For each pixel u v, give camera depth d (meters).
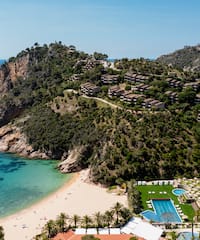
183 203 161.25
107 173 189.50
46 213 157.00
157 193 171.88
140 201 162.75
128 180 187.75
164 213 150.75
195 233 133.00
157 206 158.88
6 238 134.88
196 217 144.88
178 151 197.75
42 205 166.50
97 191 181.25
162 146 199.38
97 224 138.38
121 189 180.12
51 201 170.88
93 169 195.12
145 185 181.50
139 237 126.50
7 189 188.50
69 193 179.88
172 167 191.75
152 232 130.88
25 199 174.88
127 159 192.50
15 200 173.75
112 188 182.38
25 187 191.12
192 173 190.62
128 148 198.75
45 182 198.62
